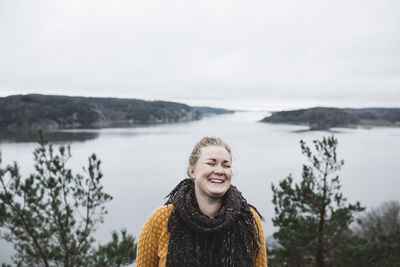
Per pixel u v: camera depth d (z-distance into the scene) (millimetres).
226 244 1002
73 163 71938
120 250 5211
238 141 140000
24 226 4543
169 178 63156
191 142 137750
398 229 6379
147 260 1119
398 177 62312
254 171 66000
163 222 1110
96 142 131500
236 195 1102
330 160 7516
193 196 1095
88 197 5133
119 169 73500
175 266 987
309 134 182375
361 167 75688
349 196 47219
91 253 5297
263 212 36594
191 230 1022
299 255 7078
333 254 6934
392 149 116625
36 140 4867
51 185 4727
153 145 126188
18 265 4719
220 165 1054
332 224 7141
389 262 5961
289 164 76375
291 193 7477
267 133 192625
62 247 4859
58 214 4789
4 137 132750
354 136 177500
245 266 1005
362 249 6207
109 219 34062
